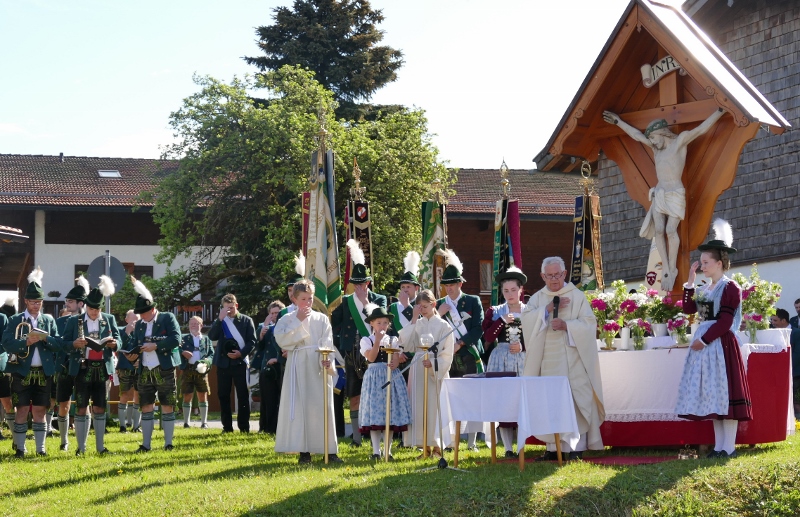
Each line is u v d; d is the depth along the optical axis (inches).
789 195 797.9
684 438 402.6
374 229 1149.1
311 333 414.6
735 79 468.4
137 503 344.5
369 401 420.5
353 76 1702.8
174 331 503.5
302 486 350.3
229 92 1206.9
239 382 611.2
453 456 421.1
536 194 1439.5
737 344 370.9
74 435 596.1
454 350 434.6
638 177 514.0
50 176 1492.4
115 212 1382.9
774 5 819.4
